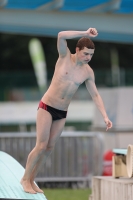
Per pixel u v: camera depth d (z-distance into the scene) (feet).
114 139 141.18
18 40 321.32
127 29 126.62
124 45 319.06
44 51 320.50
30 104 236.22
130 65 322.34
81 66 67.36
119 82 243.40
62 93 66.74
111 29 126.11
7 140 127.65
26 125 232.32
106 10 122.21
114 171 85.10
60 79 66.59
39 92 246.47
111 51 317.22
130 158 78.79
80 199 109.19
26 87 249.96
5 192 68.18
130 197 75.05
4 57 322.55
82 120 239.30
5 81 250.98
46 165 127.95
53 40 320.50
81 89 241.35
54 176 128.16
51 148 69.77
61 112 67.82
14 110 232.94
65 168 128.47
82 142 128.88
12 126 233.76
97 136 128.57
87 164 128.88
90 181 131.34
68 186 131.75
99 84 243.81
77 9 123.34
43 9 120.98
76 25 124.88
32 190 69.36
